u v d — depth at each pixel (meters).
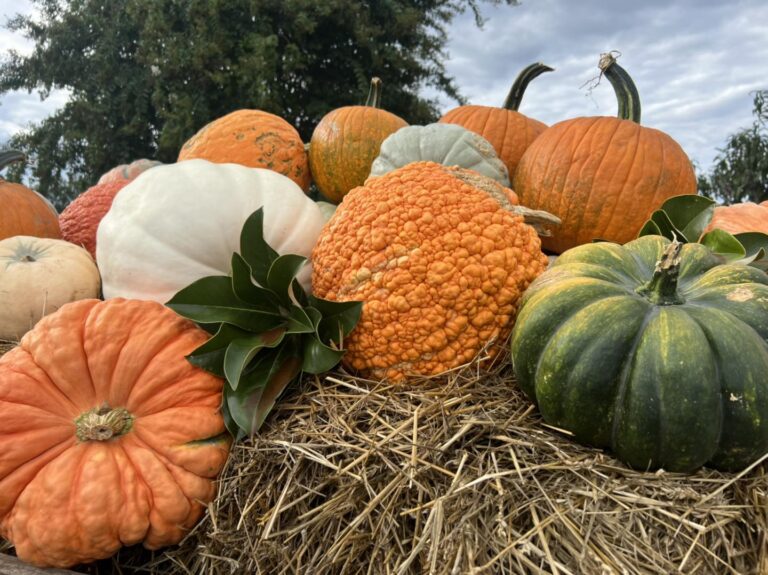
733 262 1.79
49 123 11.37
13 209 3.20
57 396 1.64
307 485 1.49
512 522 1.32
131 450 1.61
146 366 1.69
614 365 1.41
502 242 1.80
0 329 2.34
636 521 1.30
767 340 1.41
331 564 1.37
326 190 3.92
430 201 1.81
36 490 1.52
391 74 10.50
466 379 1.69
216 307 1.76
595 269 1.67
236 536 1.52
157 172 2.17
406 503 1.39
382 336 1.73
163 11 9.83
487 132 3.50
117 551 1.63
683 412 1.32
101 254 2.12
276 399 1.64
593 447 1.49
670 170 2.86
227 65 9.38
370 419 1.56
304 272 2.14
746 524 1.31
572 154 2.88
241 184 2.18
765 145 9.41
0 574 1.52
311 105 9.94
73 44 11.07
